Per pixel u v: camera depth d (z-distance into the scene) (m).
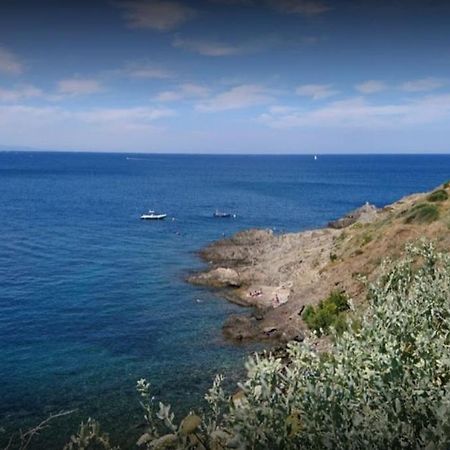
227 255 67.31
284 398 4.80
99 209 123.12
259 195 165.50
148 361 33.81
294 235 70.62
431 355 5.41
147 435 4.93
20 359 34.03
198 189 187.50
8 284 53.41
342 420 4.55
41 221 101.81
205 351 35.59
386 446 4.36
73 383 30.39
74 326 40.81
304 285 47.19
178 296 49.91
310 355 5.46
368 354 5.30
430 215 43.94
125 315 43.81
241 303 47.50
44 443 23.75
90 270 60.28
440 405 4.59
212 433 4.58
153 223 100.62
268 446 4.42
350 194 176.88
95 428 5.88
